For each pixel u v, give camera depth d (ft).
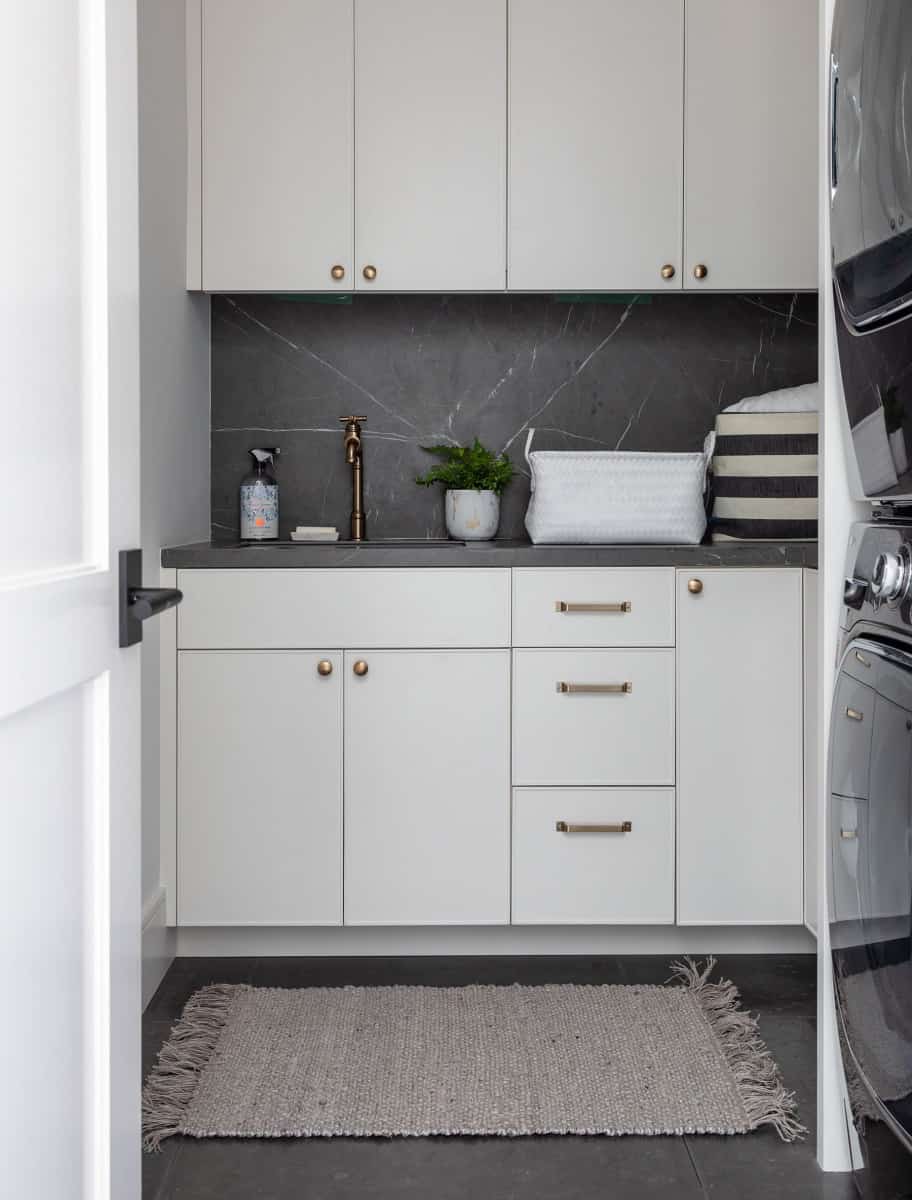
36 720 3.14
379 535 10.71
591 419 10.69
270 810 8.93
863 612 5.49
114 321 3.66
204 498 10.43
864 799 5.37
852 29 5.38
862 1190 5.77
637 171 9.63
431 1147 6.38
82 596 3.39
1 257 2.86
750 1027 7.77
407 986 8.54
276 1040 7.57
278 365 10.64
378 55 9.54
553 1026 7.78
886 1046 5.21
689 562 8.86
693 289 9.75
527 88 9.58
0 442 2.86
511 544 9.83
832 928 5.91
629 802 8.95
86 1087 3.55
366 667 8.85
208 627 8.84
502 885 8.96
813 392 9.73
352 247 9.62
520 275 9.66
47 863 3.22
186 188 9.56
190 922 8.93
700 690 8.92
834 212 5.68
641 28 9.57
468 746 8.92
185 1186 6.01
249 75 9.54
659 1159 6.26
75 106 3.39
